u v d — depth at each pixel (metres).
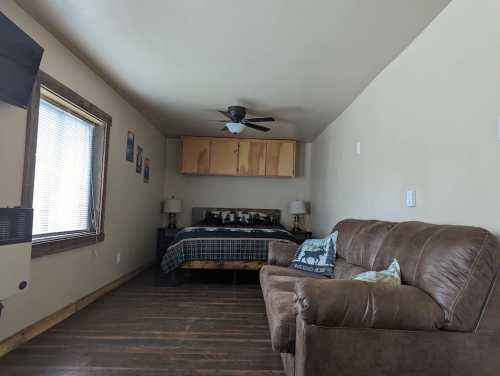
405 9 2.17
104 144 3.65
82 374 1.99
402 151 2.67
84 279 3.31
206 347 2.42
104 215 3.71
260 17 2.31
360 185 3.63
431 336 1.46
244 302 3.60
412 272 1.66
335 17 2.28
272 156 6.34
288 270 3.09
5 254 1.85
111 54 2.95
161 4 2.20
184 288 4.17
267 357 2.28
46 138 2.80
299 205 6.27
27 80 2.07
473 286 1.44
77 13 2.32
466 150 1.91
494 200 1.69
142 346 2.41
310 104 4.17
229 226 6.22
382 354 1.45
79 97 3.02
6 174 2.16
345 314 1.44
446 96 2.11
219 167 6.30
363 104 3.61
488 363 1.45
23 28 2.28
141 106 4.52
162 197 6.40
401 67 2.74
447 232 1.62
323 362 1.46
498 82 1.68
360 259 2.47
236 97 4.02
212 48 2.79
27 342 2.41
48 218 2.86
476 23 1.84
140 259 5.11
